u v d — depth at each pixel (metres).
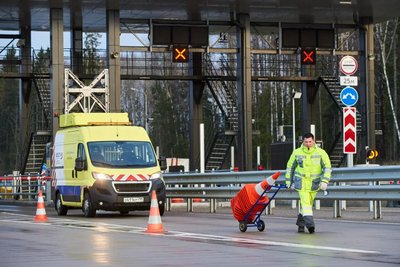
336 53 117.25
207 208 79.38
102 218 62.06
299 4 108.88
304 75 122.94
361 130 116.56
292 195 61.38
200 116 120.31
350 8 112.31
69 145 66.88
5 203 105.94
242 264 30.73
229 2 106.69
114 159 62.97
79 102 100.62
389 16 118.12
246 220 45.50
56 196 69.19
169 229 48.41
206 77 116.56
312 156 44.09
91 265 30.88
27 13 111.88
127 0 102.94
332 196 57.84
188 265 30.62
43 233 46.03
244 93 112.31
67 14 112.19
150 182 62.28
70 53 119.31
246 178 65.88
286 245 37.66
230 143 119.31
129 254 34.53
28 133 121.31
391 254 33.78
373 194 54.91
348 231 45.69
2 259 33.19
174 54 109.88
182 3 106.31
